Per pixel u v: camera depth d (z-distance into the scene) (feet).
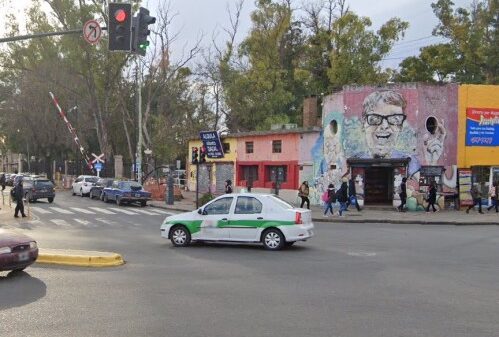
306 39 196.75
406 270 37.55
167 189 118.73
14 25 161.07
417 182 98.53
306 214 50.44
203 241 52.01
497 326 22.98
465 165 100.58
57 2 151.43
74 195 148.87
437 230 68.74
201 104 180.86
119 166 175.94
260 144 124.67
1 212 90.79
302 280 33.65
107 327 22.59
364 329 22.38
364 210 98.02
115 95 177.17
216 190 140.67
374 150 100.73
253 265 39.78
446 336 21.43
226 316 24.45
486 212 94.53
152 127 193.77
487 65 168.04
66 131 201.77
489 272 36.83
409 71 179.73
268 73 172.65
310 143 111.45
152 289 30.58
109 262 39.04
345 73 156.76
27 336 21.33
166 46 165.48
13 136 230.07
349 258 43.55
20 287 31.01
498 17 166.71
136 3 151.94
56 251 42.42
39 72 167.84
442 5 177.99
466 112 100.83
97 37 52.11
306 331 22.03
